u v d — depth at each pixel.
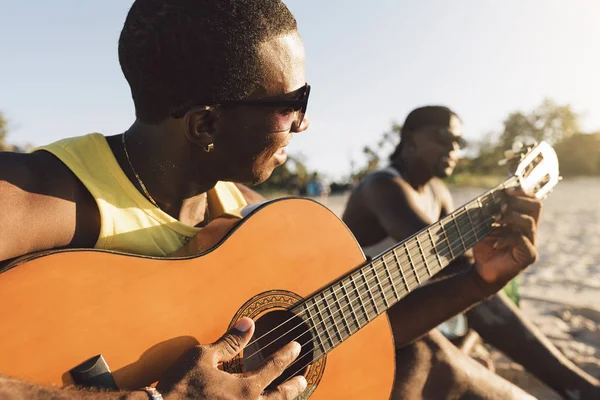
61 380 1.15
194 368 1.20
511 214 2.06
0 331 1.12
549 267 6.59
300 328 1.59
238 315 1.44
